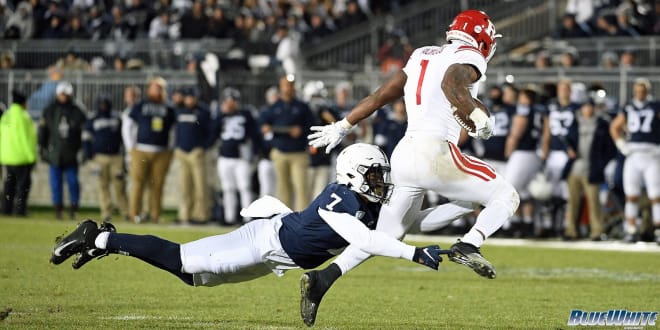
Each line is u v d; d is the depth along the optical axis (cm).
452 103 1466
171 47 4894
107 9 5541
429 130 1502
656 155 3347
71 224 3694
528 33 5062
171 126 3862
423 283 2277
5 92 4825
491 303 1945
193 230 3531
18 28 5303
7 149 3962
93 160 4022
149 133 3816
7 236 3175
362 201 1484
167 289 2081
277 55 4816
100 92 4716
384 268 2606
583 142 3450
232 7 5478
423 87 1515
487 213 1480
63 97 3984
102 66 4975
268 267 1513
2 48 5103
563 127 3478
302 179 3622
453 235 3712
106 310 1764
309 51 5166
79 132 4006
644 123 3344
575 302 1966
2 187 4191
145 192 4531
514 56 4803
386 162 1485
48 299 1889
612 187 3591
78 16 5394
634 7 4691
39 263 2484
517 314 1797
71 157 3991
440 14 5166
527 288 2191
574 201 3509
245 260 1494
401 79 1571
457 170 1488
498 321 1709
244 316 1727
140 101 3862
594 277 2411
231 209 3828
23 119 3975
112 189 4681
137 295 1981
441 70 1510
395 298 2009
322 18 5341
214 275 1520
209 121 3866
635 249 3159
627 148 3372
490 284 2262
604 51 4506
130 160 4012
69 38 5297
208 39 5041
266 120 3625
